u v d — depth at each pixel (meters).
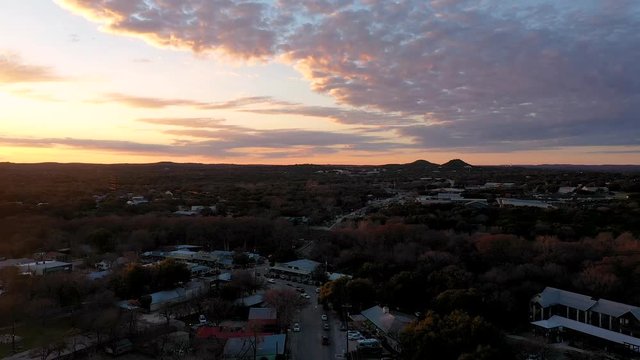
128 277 173.62
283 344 127.31
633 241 194.38
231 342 128.38
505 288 158.50
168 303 164.88
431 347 110.38
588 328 137.62
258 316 149.38
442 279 162.00
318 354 127.12
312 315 160.12
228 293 168.12
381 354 126.00
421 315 149.12
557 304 151.12
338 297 161.38
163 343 128.62
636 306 147.88
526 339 136.88
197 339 132.50
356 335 140.00
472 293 144.25
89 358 124.69
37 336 138.12
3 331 142.00
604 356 125.19
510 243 199.00
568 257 185.62
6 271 180.75
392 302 161.75
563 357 124.62
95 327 136.88
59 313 154.50
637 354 125.44
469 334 111.50
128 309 155.88
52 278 168.75
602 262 174.50
